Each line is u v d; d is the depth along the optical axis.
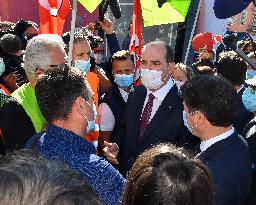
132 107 2.60
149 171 1.01
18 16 8.18
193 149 2.04
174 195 0.96
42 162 0.58
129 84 3.08
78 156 1.40
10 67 3.41
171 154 1.07
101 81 3.71
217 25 6.52
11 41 3.67
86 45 2.94
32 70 2.06
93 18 7.96
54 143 1.42
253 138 2.24
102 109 2.95
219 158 1.66
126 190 1.06
